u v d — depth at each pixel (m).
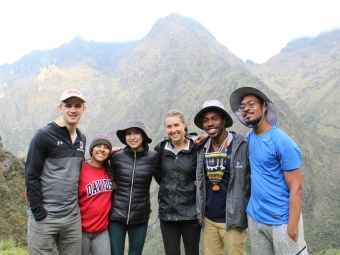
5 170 14.23
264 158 1.87
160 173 2.30
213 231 2.16
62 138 2.06
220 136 2.13
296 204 1.77
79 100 2.06
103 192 2.21
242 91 2.00
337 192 45.50
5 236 11.06
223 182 2.09
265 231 1.88
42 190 2.01
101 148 2.21
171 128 2.16
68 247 2.09
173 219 2.18
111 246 2.23
